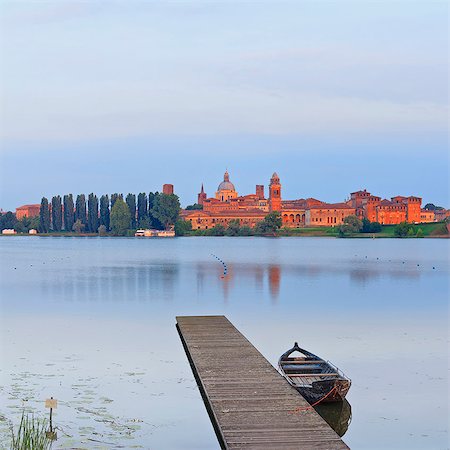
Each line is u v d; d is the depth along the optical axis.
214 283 95.25
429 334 50.12
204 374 34.91
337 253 189.00
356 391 33.97
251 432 25.42
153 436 26.62
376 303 70.81
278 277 106.19
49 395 32.16
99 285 92.00
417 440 27.31
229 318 59.53
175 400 31.69
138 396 32.31
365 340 47.66
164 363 39.75
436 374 37.16
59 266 134.50
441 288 87.50
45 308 66.75
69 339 48.09
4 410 29.47
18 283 95.12
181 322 54.53
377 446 26.72
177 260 155.62
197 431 27.30
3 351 43.34
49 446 24.84
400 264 139.38
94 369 37.88
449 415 30.19
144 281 98.69
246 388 32.00
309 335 50.03
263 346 45.88
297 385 32.53
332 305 69.12
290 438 24.73
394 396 33.06
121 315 61.56
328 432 25.41
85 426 27.53
